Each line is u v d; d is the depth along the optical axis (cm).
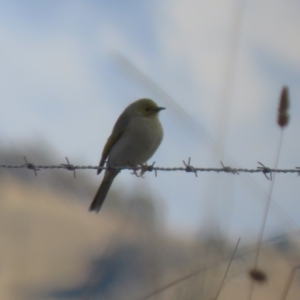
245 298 789
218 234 786
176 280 754
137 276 831
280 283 826
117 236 848
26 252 1207
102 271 886
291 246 832
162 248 797
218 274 766
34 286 1141
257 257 802
